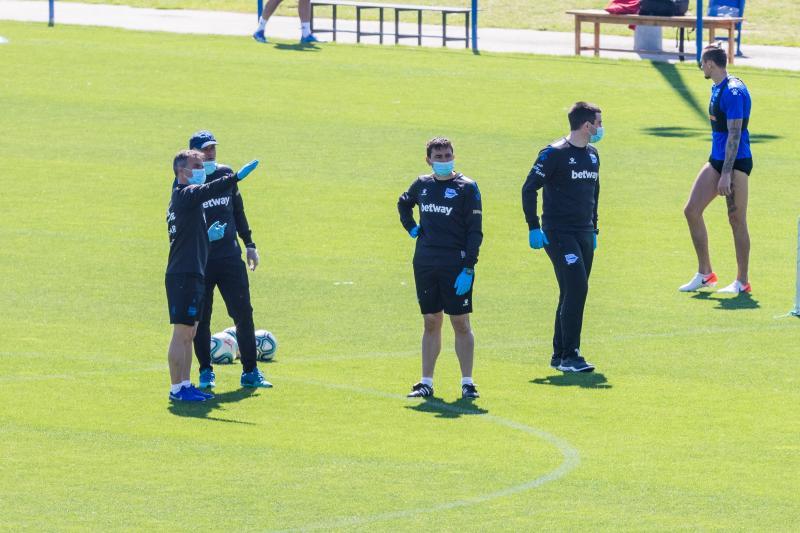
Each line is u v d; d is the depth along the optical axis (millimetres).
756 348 53375
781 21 151250
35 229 72625
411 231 47000
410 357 52094
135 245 69938
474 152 92500
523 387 48250
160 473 38625
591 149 50594
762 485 38000
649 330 56125
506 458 40312
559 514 35625
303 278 64062
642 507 36219
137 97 108062
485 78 117625
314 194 81438
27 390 47000
